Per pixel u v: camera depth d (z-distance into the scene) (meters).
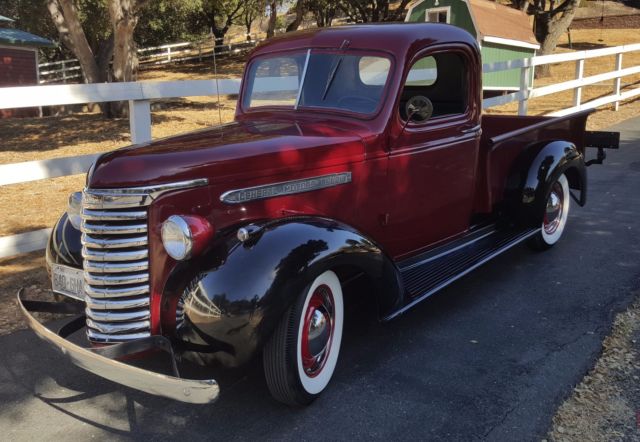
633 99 15.41
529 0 23.02
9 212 7.02
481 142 4.74
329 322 3.23
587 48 30.81
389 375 3.45
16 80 23.47
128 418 3.09
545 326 4.01
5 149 11.53
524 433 2.88
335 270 3.41
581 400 3.13
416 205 4.12
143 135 5.68
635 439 2.80
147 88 5.64
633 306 4.26
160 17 36.66
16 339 3.96
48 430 2.99
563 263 5.18
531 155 5.14
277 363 2.93
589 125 11.98
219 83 6.35
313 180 3.42
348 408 3.13
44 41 23.94
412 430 2.93
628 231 5.97
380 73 3.82
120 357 2.87
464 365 3.54
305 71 4.08
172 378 2.57
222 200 3.08
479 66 4.42
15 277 5.07
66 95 5.09
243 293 2.74
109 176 2.91
